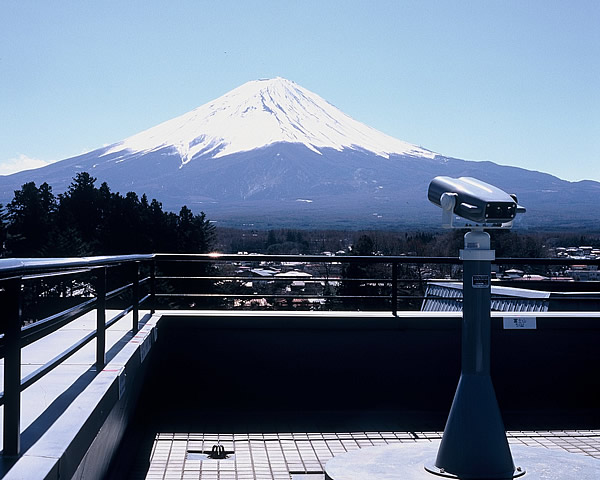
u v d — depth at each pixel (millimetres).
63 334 5809
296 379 6645
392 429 6176
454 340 6738
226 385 6617
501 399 6719
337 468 4605
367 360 6680
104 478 3848
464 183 4625
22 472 2494
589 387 6805
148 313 6836
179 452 5402
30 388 3822
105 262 4086
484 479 4352
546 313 6973
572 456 4867
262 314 6688
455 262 6801
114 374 4199
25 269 2574
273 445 5645
